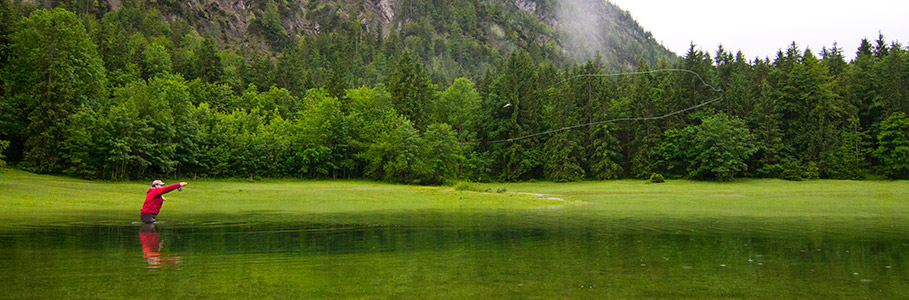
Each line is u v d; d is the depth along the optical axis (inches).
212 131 2741.1
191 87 3836.1
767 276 254.8
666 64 4815.5
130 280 231.3
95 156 2116.1
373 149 2901.1
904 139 2664.9
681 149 3078.2
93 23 5792.3
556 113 3368.6
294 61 6141.7
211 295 201.2
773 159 2923.2
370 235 467.8
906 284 234.4
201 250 345.4
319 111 3070.9
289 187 2081.7
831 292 216.8
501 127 3277.6
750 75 3540.8
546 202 1411.2
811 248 374.6
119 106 2237.9
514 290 217.0
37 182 1523.1
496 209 1064.8
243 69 5024.6
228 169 2714.1
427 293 210.1
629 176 3304.6
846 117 3147.1
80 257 304.3
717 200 1512.1
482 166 3218.5
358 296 202.4
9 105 2203.5
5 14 2517.2
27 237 416.8
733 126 2881.4
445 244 395.5
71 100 2325.3
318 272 260.5
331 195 1566.2
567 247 377.4
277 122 3275.1
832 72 3617.1
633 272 265.3
